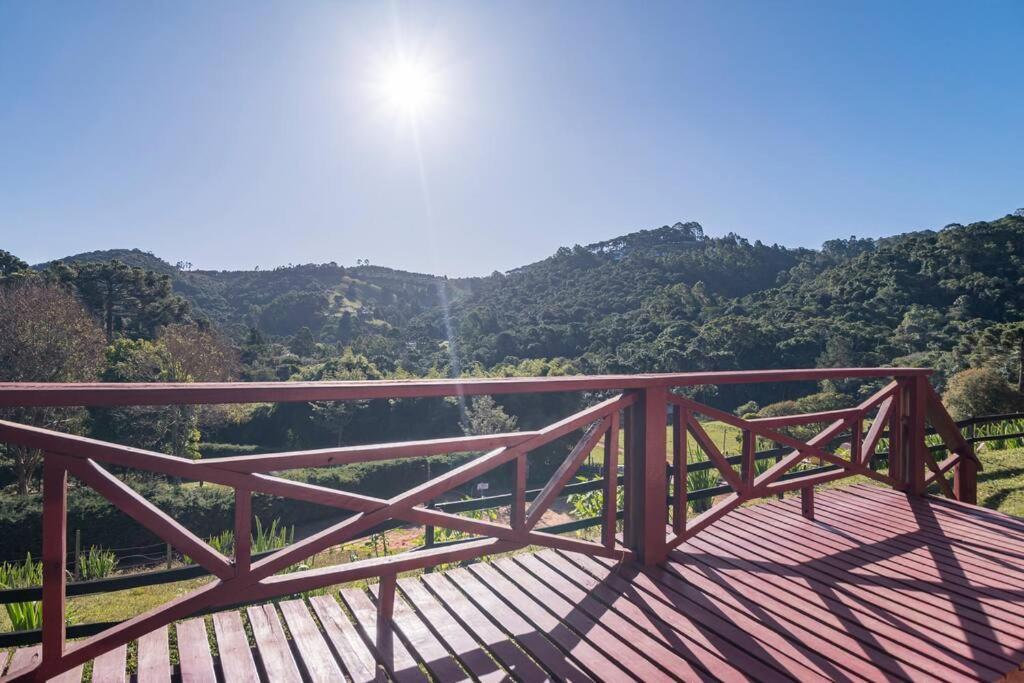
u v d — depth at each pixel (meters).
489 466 2.27
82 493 12.07
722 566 2.77
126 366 24.56
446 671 1.96
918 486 4.07
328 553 7.05
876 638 2.09
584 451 2.58
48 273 36.62
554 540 2.50
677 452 2.87
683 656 1.98
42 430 1.54
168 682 1.82
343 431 30.75
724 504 3.02
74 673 1.87
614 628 2.18
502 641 2.13
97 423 20.19
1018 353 25.72
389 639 2.16
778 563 2.81
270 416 30.67
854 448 3.71
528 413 29.25
